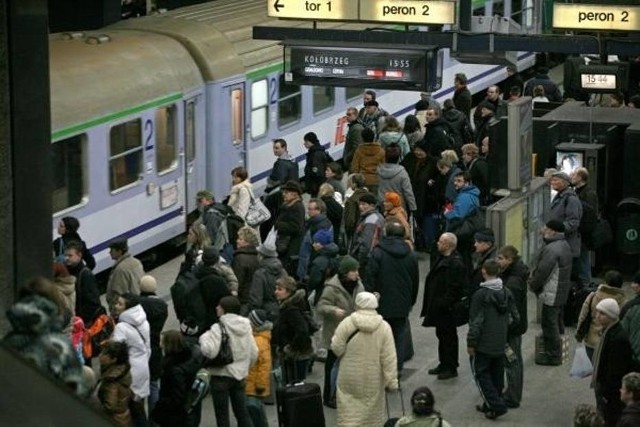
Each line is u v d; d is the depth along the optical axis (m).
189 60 49.31
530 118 38.22
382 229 36.38
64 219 35.94
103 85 43.53
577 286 38.31
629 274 42.44
